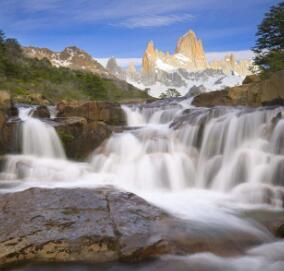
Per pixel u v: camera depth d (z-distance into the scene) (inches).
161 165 525.3
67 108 820.0
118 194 339.0
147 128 673.0
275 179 437.1
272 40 1550.2
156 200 411.2
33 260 255.1
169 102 1018.1
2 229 274.8
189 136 582.6
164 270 246.1
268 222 325.7
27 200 317.7
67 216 290.7
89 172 547.5
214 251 268.5
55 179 508.7
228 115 572.4
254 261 259.4
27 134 607.2
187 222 312.8
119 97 2442.2
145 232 277.7
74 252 258.2
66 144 624.1
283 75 684.1
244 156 486.6
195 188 501.7
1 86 1636.3
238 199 425.1
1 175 520.7
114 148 595.5
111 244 263.7
